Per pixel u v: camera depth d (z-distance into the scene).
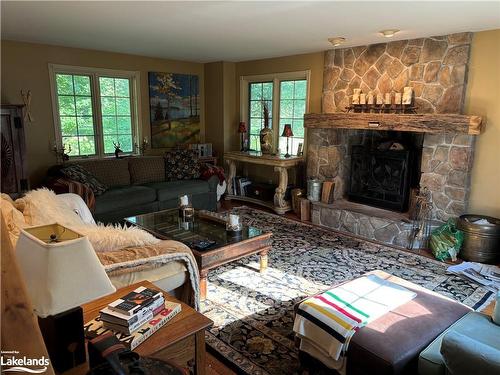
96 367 1.09
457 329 1.90
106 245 2.11
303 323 2.11
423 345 1.82
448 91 4.04
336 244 4.33
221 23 3.58
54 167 4.82
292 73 5.75
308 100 5.58
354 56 4.84
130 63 5.79
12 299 0.85
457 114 3.89
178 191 5.21
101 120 5.64
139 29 3.91
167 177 5.64
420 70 4.23
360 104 4.73
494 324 1.96
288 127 5.65
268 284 3.32
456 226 3.97
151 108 6.14
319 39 4.37
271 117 6.26
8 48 4.64
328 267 3.69
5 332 0.84
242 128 6.43
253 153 6.23
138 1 2.87
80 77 5.37
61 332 1.25
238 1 2.84
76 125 5.42
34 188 5.05
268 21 3.47
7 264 0.84
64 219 2.42
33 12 3.22
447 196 4.12
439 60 4.07
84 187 4.29
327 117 4.92
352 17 3.29
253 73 6.34
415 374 1.78
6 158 4.12
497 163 3.87
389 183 4.68
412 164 4.55
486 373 1.32
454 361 1.42
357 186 5.13
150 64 6.04
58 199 3.07
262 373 2.20
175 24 3.64
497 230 3.71
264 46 4.93
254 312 2.85
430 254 4.04
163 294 1.76
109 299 1.72
